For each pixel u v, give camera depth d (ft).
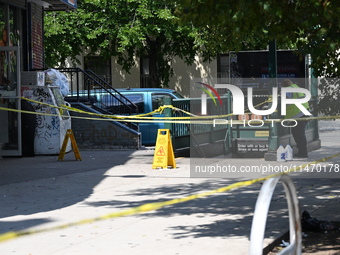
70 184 43.04
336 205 33.83
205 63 122.83
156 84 118.21
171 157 52.70
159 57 116.78
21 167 53.57
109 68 125.39
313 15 22.17
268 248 24.81
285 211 32.09
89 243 25.66
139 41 106.11
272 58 56.70
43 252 24.21
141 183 43.39
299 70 66.23
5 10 67.97
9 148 61.87
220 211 32.55
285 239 27.04
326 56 23.86
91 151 69.77
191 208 33.47
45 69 72.54
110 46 114.21
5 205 34.91
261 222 13.71
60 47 108.17
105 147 71.77
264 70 67.36
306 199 35.91
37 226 29.01
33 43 74.08
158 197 37.37
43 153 63.67
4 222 30.01
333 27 22.38
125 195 38.19
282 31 24.99
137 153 66.95
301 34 26.61
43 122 63.67
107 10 107.55
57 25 105.70
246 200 35.81
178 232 27.61
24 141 62.90
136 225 29.17
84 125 72.02
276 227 28.04
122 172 49.75
